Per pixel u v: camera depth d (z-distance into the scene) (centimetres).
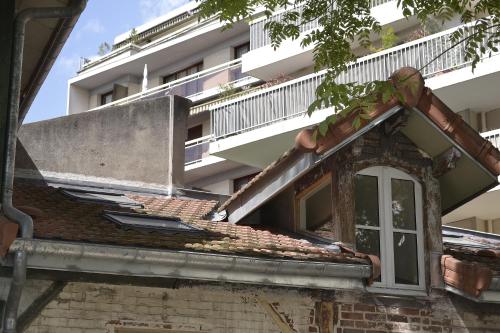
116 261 753
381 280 941
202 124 3225
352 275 869
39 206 929
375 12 2561
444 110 966
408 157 995
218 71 3278
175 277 782
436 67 2141
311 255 858
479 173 1002
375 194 980
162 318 820
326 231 961
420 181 997
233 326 848
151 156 1226
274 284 834
